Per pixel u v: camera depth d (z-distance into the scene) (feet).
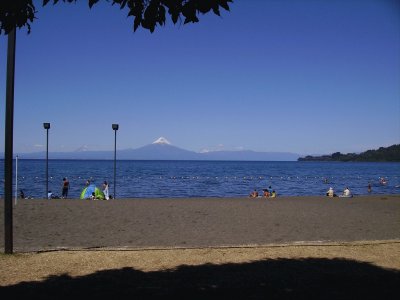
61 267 25.14
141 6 12.90
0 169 312.50
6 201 28.22
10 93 27.89
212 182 213.66
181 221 50.60
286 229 44.47
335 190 167.73
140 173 310.86
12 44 27.68
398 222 51.47
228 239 37.58
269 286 21.47
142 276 23.24
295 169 465.06
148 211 61.00
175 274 23.68
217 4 12.05
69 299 19.29
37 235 39.68
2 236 37.58
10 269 24.54
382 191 163.12
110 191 147.95
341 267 25.38
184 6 12.16
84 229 43.78
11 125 28.02
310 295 20.04
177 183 201.46
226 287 21.26
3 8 13.42
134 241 36.32
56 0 13.97
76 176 246.47
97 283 21.86
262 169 460.14
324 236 39.81
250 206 69.92
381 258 27.84
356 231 43.57
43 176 241.55
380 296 19.94
